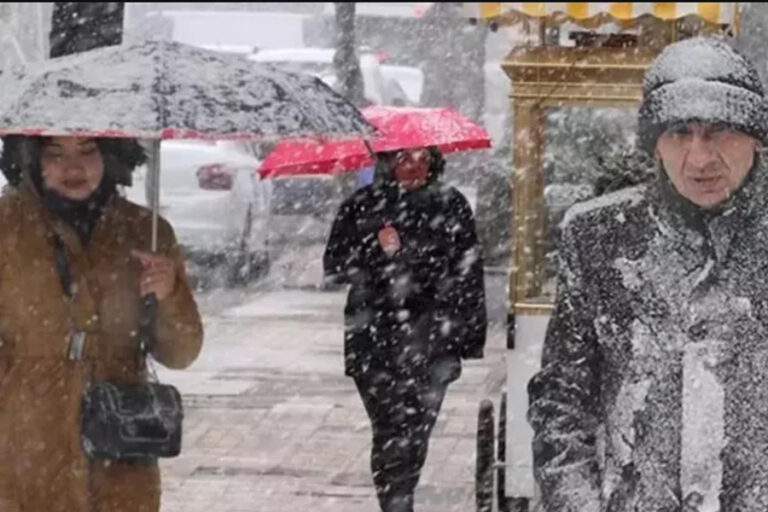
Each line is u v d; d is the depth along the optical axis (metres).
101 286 9.65
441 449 17.42
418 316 13.76
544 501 7.09
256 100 9.41
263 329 26.44
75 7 16.47
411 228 13.74
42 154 9.57
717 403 6.79
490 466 13.48
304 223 32.62
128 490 9.65
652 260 6.93
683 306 6.87
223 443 17.77
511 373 14.04
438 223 13.76
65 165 9.55
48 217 9.61
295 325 26.97
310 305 29.45
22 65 9.74
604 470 7.00
